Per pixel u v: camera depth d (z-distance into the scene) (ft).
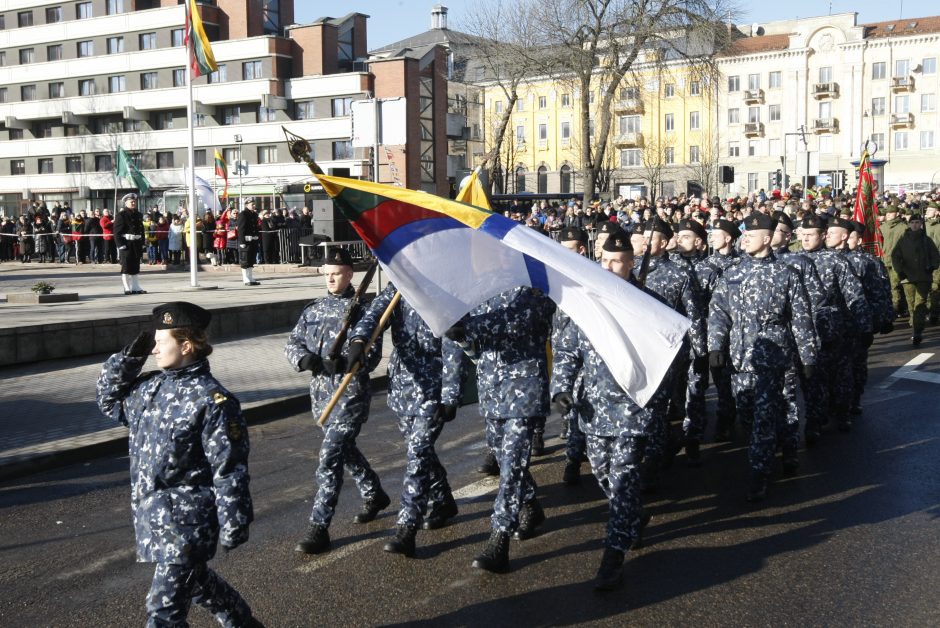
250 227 68.54
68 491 22.48
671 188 250.78
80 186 196.44
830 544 18.26
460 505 21.12
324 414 16.79
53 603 15.79
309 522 19.80
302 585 16.42
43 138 202.59
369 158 165.17
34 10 204.23
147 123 192.65
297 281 72.43
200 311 12.26
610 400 16.62
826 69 240.53
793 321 21.30
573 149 254.68
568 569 17.13
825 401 26.58
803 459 25.02
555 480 23.27
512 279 17.29
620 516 16.33
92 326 41.04
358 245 82.38
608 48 125.80
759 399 21.31
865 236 44.62
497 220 16.81
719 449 26.53
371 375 36.24
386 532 19.24
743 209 72.90
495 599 15.78
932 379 36.01
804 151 78.43
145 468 11.92
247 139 179.93
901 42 233.96
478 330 17.04
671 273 23.04
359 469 19.56
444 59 170.09
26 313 46.16
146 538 11.85
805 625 14.56
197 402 11.80
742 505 21.01
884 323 31.68
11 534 19.34
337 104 171.94
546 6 122.72
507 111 130.62
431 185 168.45
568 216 81.71
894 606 15.21
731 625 14.61
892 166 238.48
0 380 35.19
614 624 14.73
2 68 205.05
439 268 16.92
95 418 28.86
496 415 17.04
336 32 179.63
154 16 188.34
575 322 16.71
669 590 16.11
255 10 184.03
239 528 11.60
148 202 183.62
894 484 22.26
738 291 21.89
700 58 126.11
